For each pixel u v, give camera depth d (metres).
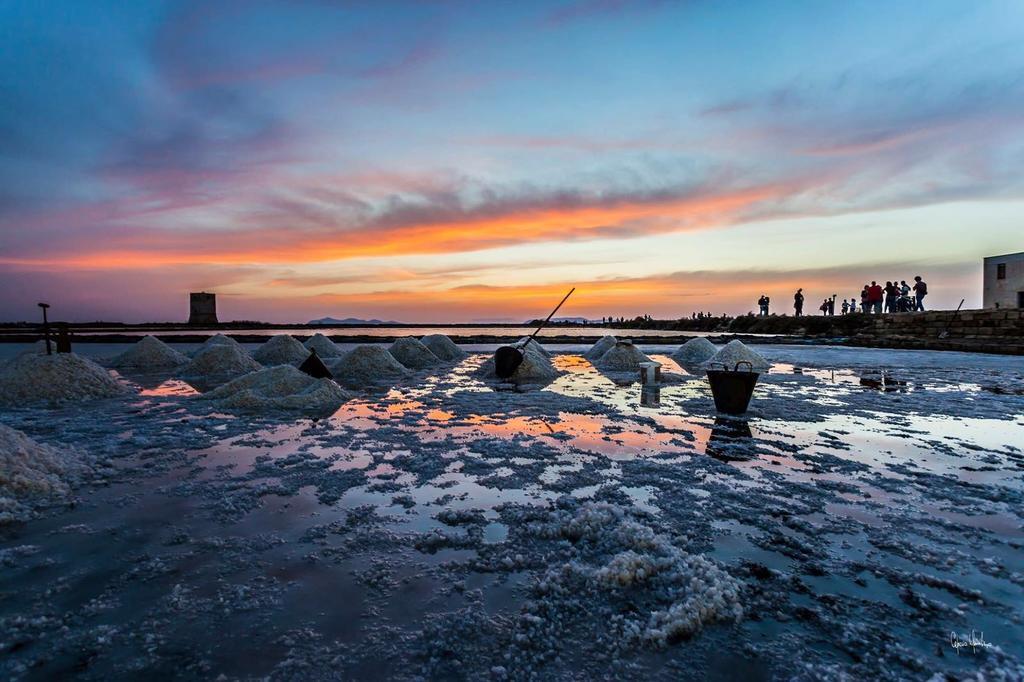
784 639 1.64
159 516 2.64
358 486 3.12
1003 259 21.50
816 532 2.44
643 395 6.88
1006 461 3.65
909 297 25.25
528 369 9.24
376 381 8.70
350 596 1.90
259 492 2.98
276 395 6.44
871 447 4.04
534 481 3.21
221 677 1.48
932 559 2.17
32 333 24.72
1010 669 1.49
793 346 18.61
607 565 1.98
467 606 1.84
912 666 1.51
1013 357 13.36
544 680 1.47
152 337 11.91
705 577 1.92
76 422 5.00
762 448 4.01
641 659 1.55
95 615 1.78
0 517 2.50
